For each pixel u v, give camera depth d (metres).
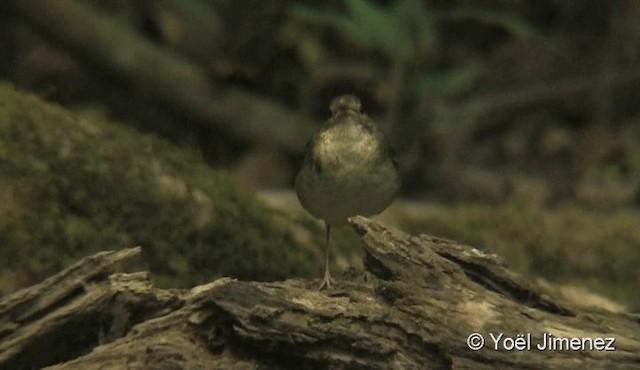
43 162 8.90
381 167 7.17
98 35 15.98
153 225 9.09
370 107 16.34
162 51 16.25
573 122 17.39
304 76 16.72
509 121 17.06
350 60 16.80
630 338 6.32
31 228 8.55
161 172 9.36
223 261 9.23
